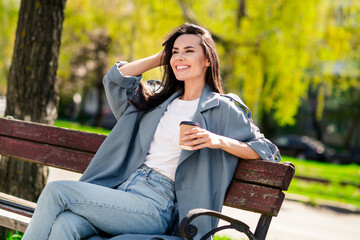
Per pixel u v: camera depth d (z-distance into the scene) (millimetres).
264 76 13781
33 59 4875
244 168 2936
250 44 13422
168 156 3145
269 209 2725
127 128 3354
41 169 4922
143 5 13297
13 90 4910
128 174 3271
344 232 7316
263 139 3070
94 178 3236
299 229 7180
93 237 2820
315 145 26938
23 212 3381
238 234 6164
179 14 13320
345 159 26078
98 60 26469
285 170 2742
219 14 14547
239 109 3109
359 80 21625
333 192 11383
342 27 13000
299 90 13875
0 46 18312
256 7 13352
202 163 2967
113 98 3412
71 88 30641
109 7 14266
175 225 3131
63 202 2738
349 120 41094
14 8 17062
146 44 13742
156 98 3426
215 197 2945
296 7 12672
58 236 2691
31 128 4031
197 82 3346
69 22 16266
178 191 3016
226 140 2832
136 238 2709
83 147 3715
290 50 13023
